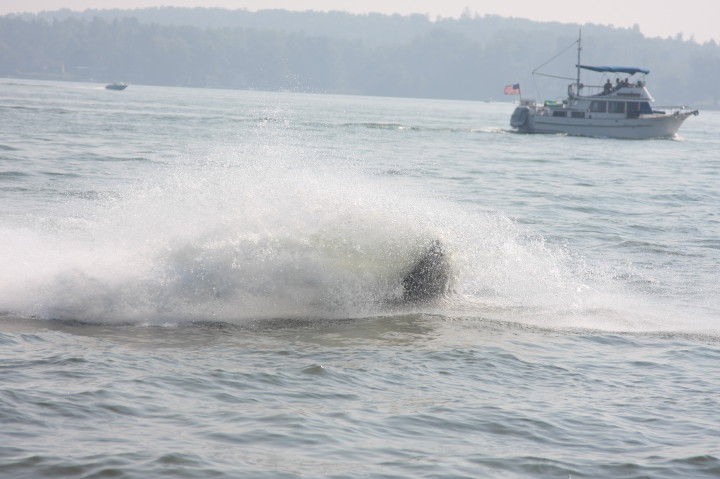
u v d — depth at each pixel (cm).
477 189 10731
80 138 15762
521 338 4091
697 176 14350
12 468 2403
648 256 6475
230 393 3114
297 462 2555
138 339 3816
